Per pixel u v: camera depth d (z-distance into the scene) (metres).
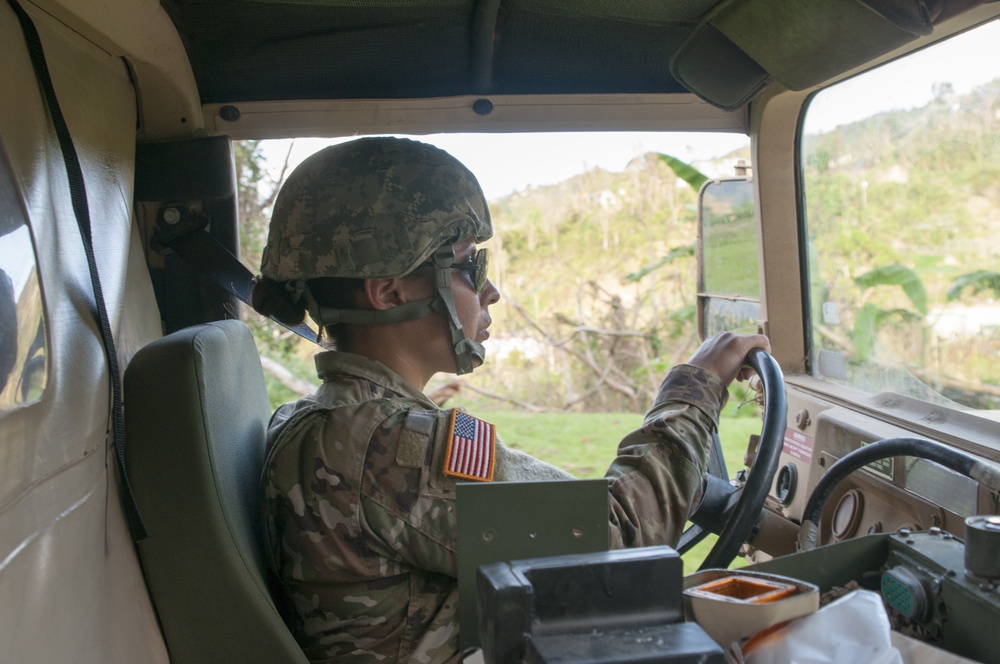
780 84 1.79
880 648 0.85
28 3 1.20
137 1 1.50
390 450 1.28
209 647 1.25
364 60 1.90
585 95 2.03
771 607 0.89
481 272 1.46
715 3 1.65
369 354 1.43
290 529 1.30
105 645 1.09
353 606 1.30
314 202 1.38
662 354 7.24
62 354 1.07
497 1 1.69
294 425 1.35
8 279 0.96
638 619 0.86
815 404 1.91
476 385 7.06
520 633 0.80
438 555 1.25
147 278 1.78
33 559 0.94
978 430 1.50
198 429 1.22
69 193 1.20
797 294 2.12
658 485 1.37
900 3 1.34
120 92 1.62
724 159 7.77
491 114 2.03
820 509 1.53
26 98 1.12
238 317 1.93
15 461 0.91
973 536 1.09
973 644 1.07
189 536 1.21
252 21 1.76
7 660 0.86
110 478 1.21
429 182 1.38
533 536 0.97
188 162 1.88
